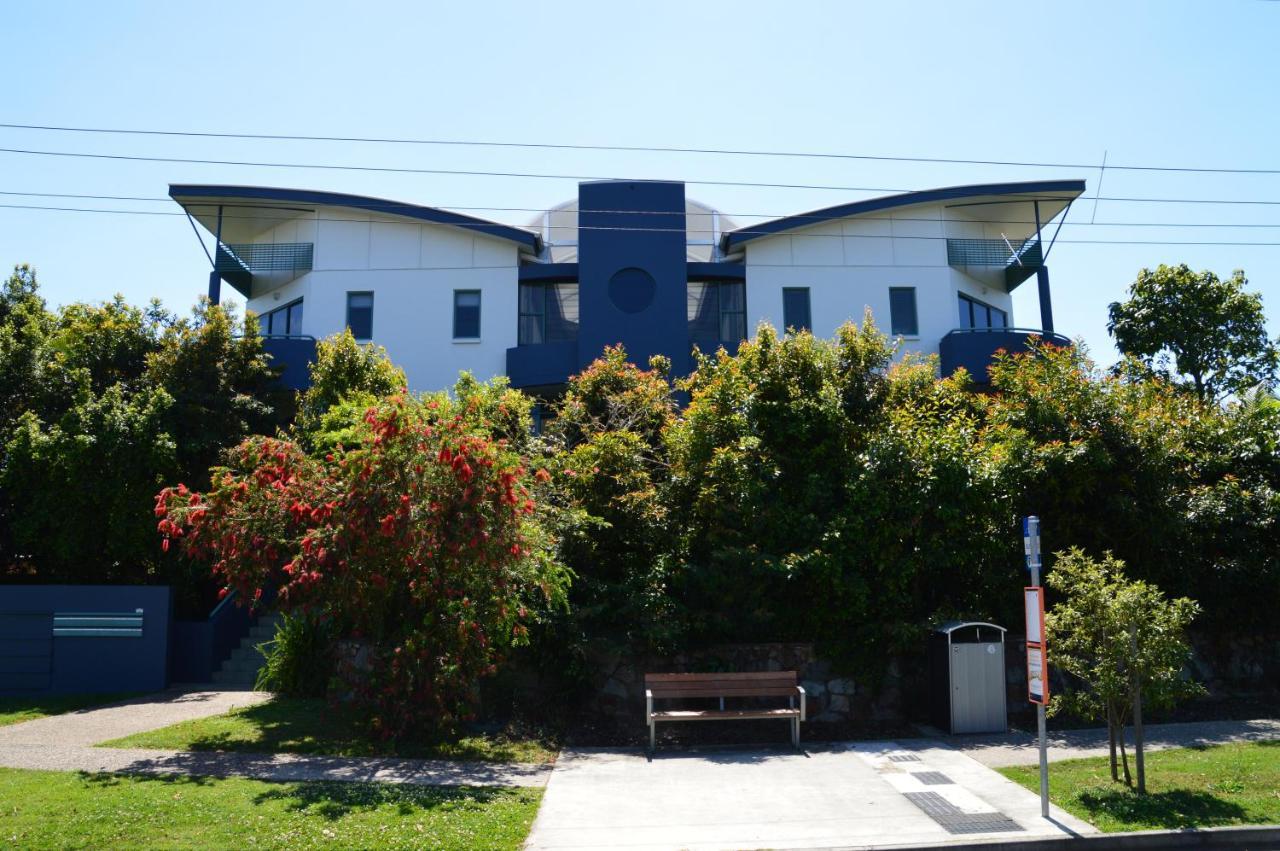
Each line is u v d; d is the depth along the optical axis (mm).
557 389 23656
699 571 12273
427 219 24094
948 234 25047
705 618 12352
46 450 15773
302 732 11133
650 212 23062
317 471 11406
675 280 23328
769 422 13523
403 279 24281
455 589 10773
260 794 8250
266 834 7082
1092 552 13297
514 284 24281
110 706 13484
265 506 11133
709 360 15359
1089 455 12781
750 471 12914
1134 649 8352
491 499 10273
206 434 17062
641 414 14953
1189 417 14219
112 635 15086
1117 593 8578
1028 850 7188
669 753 10719
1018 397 14219
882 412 13875
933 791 8742
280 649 13875
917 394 14453
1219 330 24031
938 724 11688
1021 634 13031
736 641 12766
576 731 11766
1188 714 12195
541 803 8383
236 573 10984
